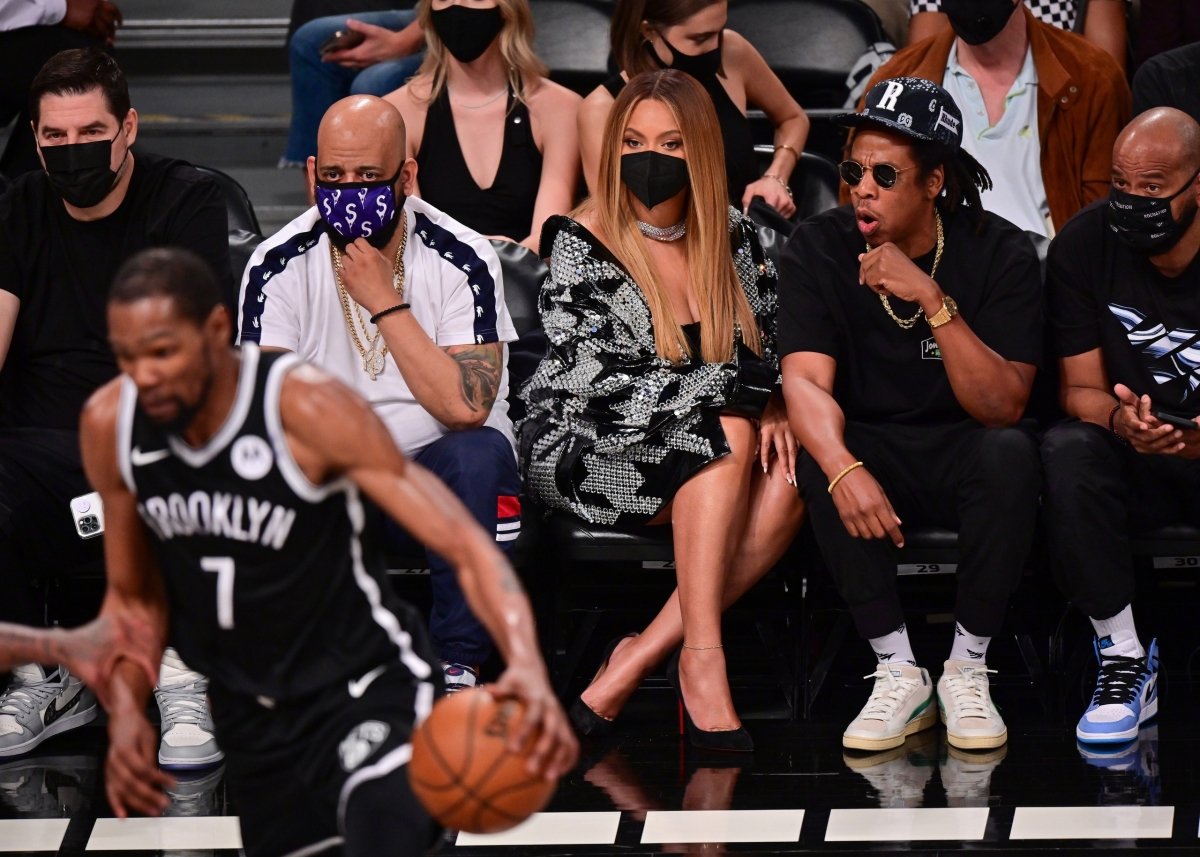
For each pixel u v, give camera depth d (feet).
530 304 51.31
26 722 43.88
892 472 45.44
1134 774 41.39
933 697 46.19
